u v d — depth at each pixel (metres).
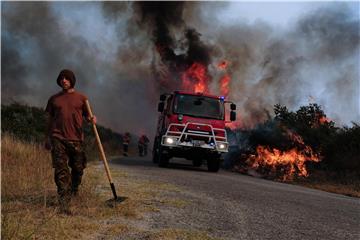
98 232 5.23
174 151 16.06
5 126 17.98
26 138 17.86
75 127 6.59
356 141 15.84
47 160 11.98
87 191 7.02
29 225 5.11
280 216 7.07
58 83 6.66
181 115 16.05
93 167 12.77
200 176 13.14
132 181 9.96
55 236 4.86
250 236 5.62
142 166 15.89
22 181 8.10
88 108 6.74
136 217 6.11
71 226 5.29
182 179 11.49
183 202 7.51
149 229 5.57
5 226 4.77
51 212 5.74
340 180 14.17
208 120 16.14
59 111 6.55
